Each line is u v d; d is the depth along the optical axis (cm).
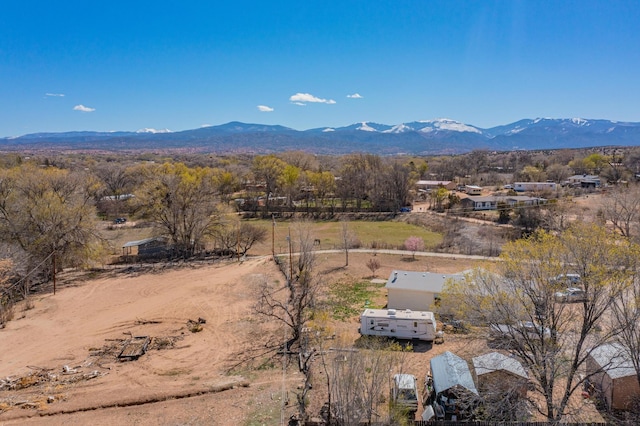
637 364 1752
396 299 3578
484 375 2106
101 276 4859
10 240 4331
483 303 1909
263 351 2902
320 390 2338
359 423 1755
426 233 7319
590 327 1828
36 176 5119
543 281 1830
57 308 3778
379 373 2011
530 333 2008
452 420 1983
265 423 2062
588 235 1911
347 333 3011
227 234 6009
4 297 3778
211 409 2203
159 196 5750
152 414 2170
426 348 2872
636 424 1814
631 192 6084
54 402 2270
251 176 11219
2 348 2959
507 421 1855
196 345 3017
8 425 2067
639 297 1689
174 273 4962
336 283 4512
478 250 5747
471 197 8706
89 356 2853
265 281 4519
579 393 2278
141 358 2816
